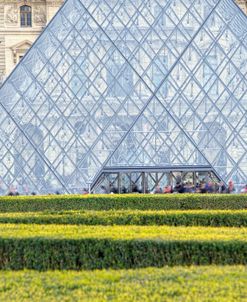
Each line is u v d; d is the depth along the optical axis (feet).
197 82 496.23
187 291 173.78
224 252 226.38
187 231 254.47
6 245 233.76
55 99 491.72
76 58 503.61
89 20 515.09
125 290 176.45
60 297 173.37
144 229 259.60
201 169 479.41
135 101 492.95
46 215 314.76
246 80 498.28
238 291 173.58
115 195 414.21
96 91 494.59
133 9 521.24
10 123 483.51
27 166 474.49
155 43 508.94
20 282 189.16
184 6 521.24
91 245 231.50
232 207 403.54
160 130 486.79
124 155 482.69
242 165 481.05
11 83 497.46
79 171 475.31
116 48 505.25
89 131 484.74
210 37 507.71
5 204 406.62
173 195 410.31
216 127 486.79
